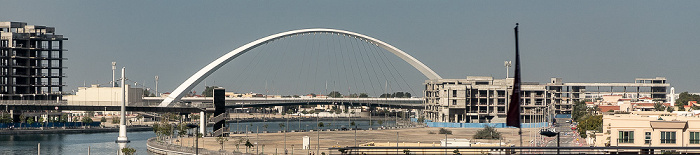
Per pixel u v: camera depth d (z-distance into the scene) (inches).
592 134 7308.1
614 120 4815.5
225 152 7042.3
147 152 7760.8
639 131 4734.3
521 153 1695.4
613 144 4795.8
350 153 1738.4
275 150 7573.8
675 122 4638.3
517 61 1838.1
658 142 4677.7
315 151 7475.4
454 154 1786.4
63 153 7696.9
